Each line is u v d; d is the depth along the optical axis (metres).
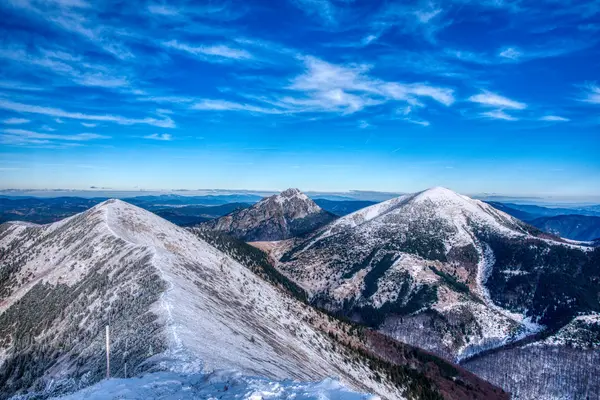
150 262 104.25
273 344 89.81
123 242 127.88
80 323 86.94
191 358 48.31
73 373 63.47
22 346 89.94
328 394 28.64
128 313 77.88
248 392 29.47
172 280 92.88
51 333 90.00
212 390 33.09
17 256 162.38
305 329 137.25
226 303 104.88
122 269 107.75
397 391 132.00
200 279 114.56
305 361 93.56
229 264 172.25
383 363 156.25
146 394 32.19
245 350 68.81
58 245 153.00
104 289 98.56
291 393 29.03
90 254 127.50
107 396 31.48
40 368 76.19
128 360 54.25
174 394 32.19
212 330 70.31
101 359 61.75
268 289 174.62
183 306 76.69
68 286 112.25
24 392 67.56
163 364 45.88
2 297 132.38
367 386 112.25
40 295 113.56
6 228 196.88
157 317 67.62
